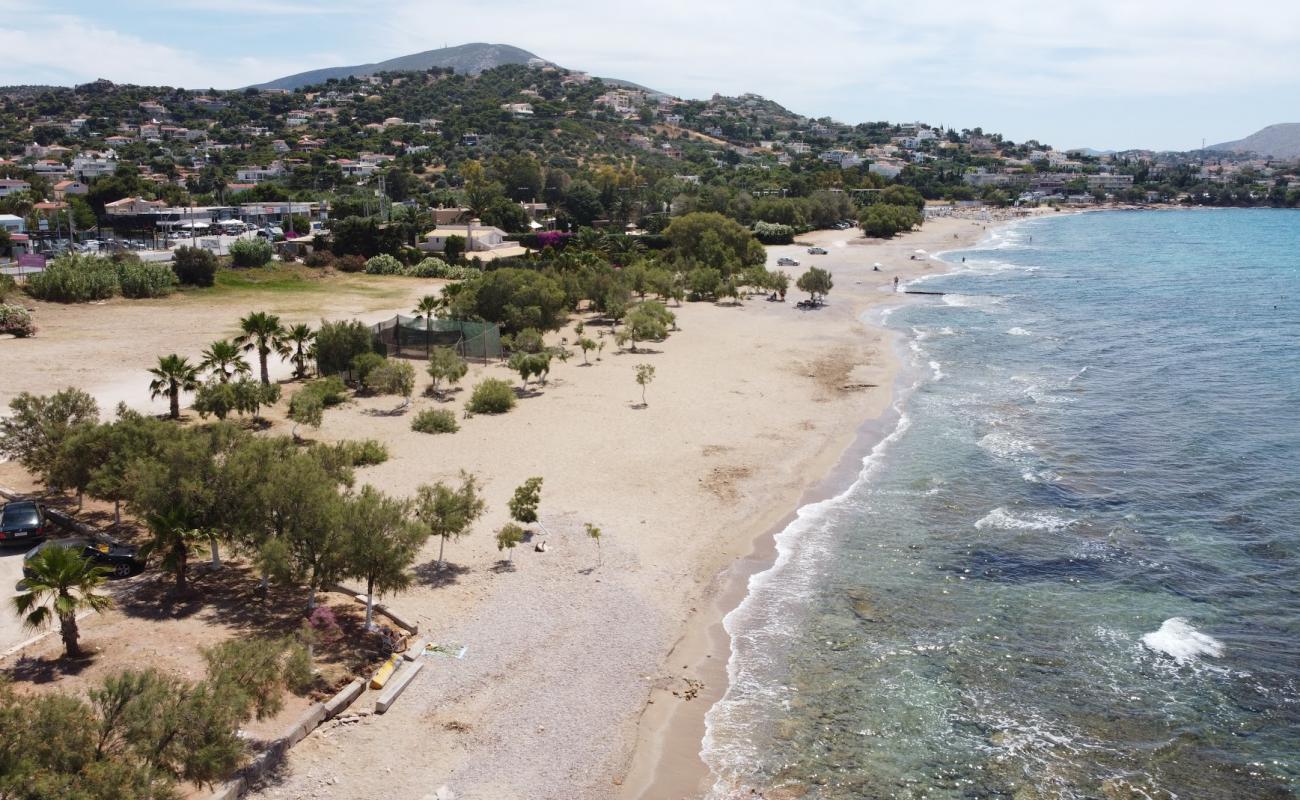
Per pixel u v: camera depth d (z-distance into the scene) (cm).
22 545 3397
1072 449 5241
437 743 2481
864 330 9038
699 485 4581
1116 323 9594
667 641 3095
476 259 12900
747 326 9125
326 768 2344
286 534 2991
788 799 2345
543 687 2777
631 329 7862
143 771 1877
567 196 19238
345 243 12631
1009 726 2666
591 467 4766
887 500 4453
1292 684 2877
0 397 5484
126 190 16800
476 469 4666
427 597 3272
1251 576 3638
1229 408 6131
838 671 2950
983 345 8350
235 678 2284
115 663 2659
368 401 5991
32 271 9238
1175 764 2503
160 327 7844
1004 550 3881
